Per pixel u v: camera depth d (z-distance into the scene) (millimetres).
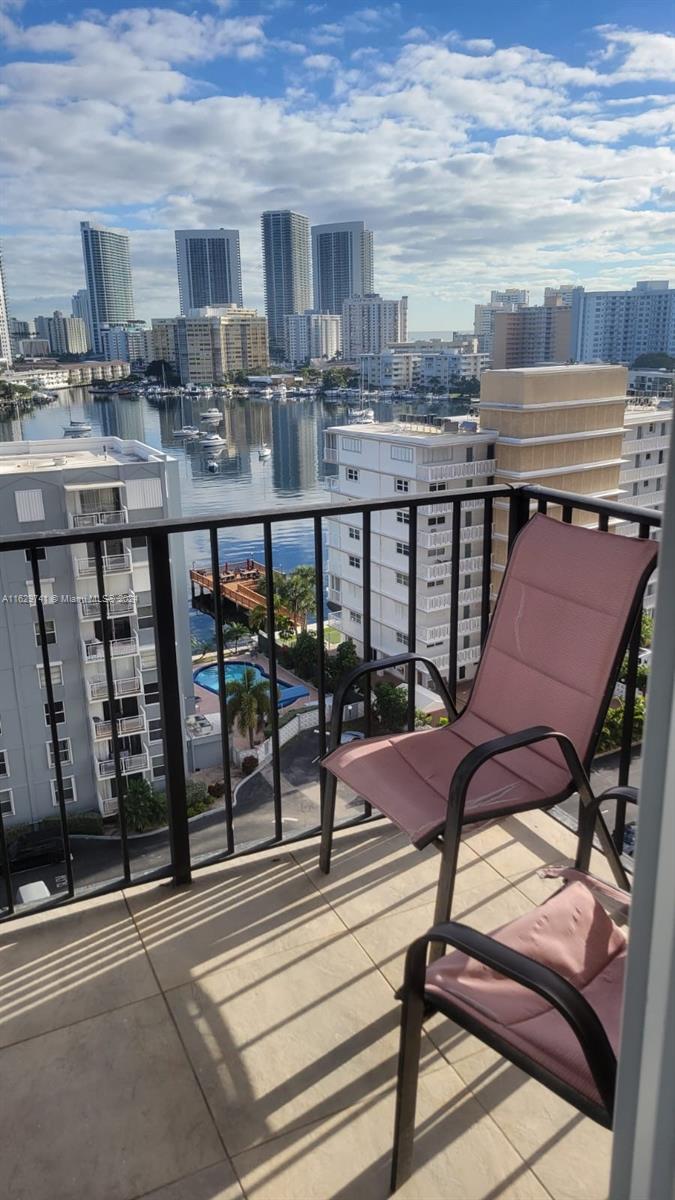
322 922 2133
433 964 1387
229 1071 1699
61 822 2205
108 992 1918
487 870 2326
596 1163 1484
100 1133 1573
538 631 2207
